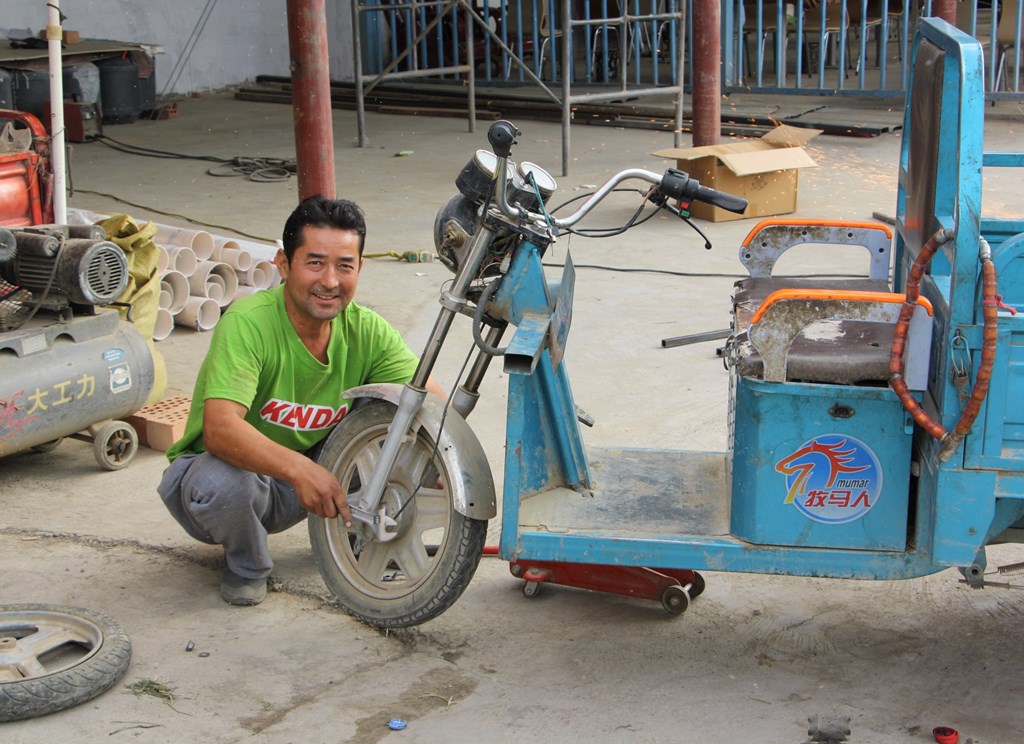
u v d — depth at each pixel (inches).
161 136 444.1
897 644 114.0
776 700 104.5
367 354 123.1
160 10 514.9
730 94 490.0
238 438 111.8
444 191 342.3
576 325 215.2
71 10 481.1
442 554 108.0
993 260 91.0
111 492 150.4
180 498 121.0
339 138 441.1
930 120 110.0
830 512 100.3
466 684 107.3
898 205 127.3
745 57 514.3
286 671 109.6
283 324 117.3
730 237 280.5
